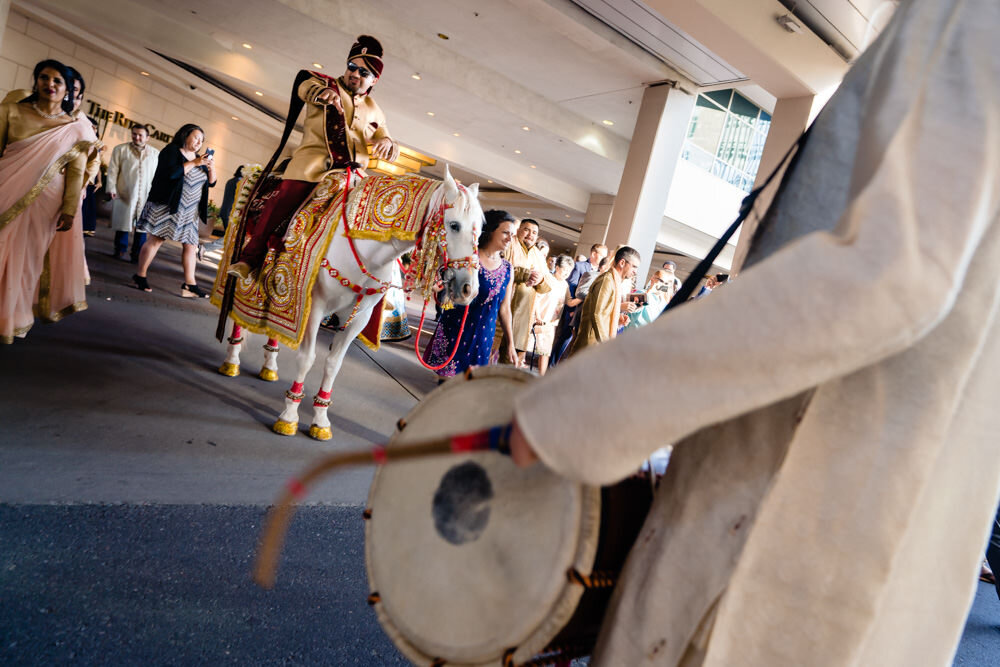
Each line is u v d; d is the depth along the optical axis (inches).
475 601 36.3
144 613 81.2
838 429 30.0
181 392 168.4
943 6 31.0
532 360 340.8
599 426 26.4
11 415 127.2
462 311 233.6
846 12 346.0
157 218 283.3
